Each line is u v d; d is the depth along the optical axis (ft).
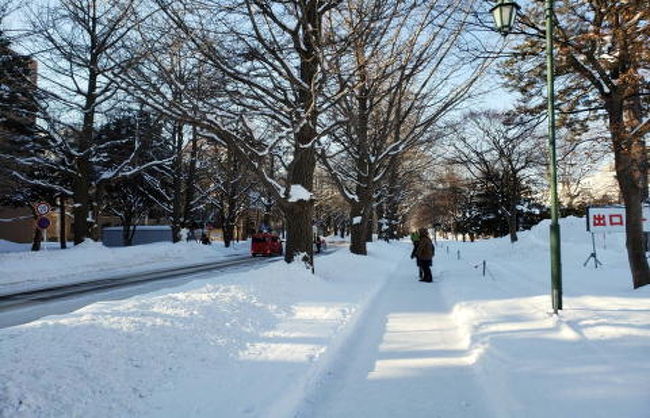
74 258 73.31
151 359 15.93
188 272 70.23
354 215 81.35
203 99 40.16
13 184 87.40
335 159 84.84
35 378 12.89
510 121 42.60
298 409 14.84
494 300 32.53
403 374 18.26
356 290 38.65
